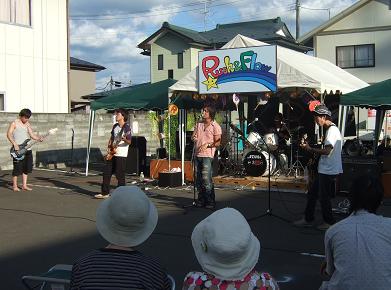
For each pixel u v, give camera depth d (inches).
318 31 1220.5
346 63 1203.9
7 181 544.7
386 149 518.6
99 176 599.2
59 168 698.8
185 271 232.4
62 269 151.2
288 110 563.2
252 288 97.3
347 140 670.5
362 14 1180.5
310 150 300.2
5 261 247.6
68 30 807.7
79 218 349.7
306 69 494.0
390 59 1162.0
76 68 1491.1
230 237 94.4
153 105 559.2
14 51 734.5
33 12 757.3
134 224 101.8
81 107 1408.7
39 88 768.3
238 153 585.0
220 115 660.1
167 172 494.3
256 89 470.6
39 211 374.6
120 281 98.3
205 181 381.7
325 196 301.3
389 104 412.5
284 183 474.3
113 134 425.1
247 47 473.1
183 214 360.8
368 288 113.4
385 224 119.4
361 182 125.8
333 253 121.6
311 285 214.4
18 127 468.1
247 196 444.8
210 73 492.7
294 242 282.7
